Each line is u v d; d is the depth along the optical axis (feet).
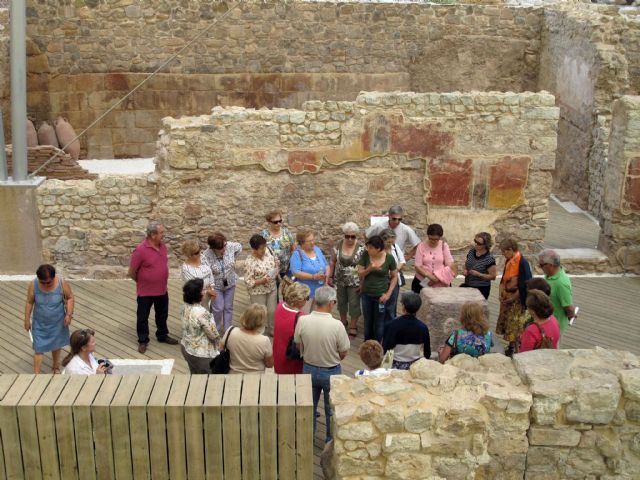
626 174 37.88
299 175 36.68
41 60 51.03
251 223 37.19
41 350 26.32
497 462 17.30
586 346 31.09
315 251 29.66
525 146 36.91
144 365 28.19
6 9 50.70
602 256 39.29
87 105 52.37
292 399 16.24
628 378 17.04
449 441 17.01
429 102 36.09
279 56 53.26
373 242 27.94
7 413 15.85
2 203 35.50
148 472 16.38
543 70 55.01
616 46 46.37
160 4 51.29
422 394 17.26
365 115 36.06
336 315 33.19
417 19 53.72
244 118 35.68
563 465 17.37
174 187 36.19
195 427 16.07
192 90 53.11
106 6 50.83
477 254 30.35
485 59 55.11
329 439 22.22
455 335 22.33
